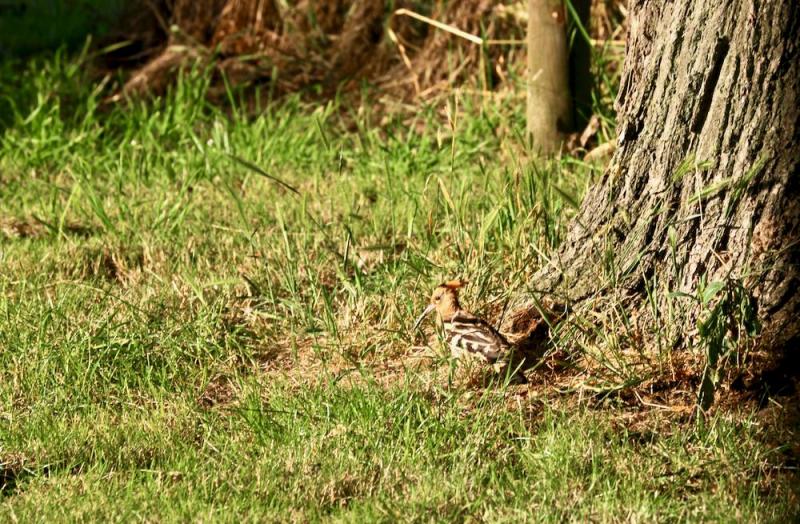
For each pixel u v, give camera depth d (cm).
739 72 1039
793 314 1045
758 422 1006
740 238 1055
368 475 945
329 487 924
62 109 2053
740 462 944
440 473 940
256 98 1988
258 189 1688
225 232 1501
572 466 942
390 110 1936
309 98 2058
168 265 1403
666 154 1087
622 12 1850
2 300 1260
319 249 1405
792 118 1031
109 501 905
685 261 1081
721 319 1019
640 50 1105
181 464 965
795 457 964
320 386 1082
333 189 1656
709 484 928
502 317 1156
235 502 898
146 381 1127
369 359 1174
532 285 1166
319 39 2138
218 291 1314
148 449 1003
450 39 1973
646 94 1101
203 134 1908
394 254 1369
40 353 1155
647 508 874
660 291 1095
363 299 1253
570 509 884
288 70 2112
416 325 1185
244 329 1230
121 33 2356
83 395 1100
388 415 1030
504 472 945
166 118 1903
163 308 1263
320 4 2152
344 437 998
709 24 1048
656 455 966
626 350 1098
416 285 1255
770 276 1047
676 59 1072
